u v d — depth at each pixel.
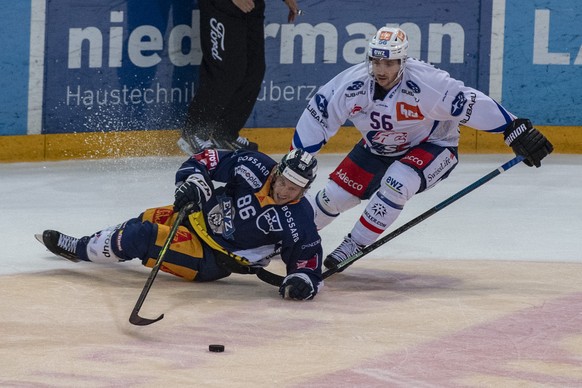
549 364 11.40
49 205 20.50
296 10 25.77
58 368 10.85
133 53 25.58
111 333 12.23
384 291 14.64
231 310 13.38
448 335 12.45
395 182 14.99
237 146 25.47
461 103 14.68
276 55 26.61
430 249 17.61
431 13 26.91
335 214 16.16
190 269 14.44
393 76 14.38
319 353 11.62
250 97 25.52
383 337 12.32
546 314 13.50
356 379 10.73
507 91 27.17
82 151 25.39
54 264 15.72
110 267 15.61
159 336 12.16
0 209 19.98
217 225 14.21
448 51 27.03
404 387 10.51
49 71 24.86
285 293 13.85
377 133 15.15
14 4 24.30
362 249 14.94
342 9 26.75
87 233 18.30
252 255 14.27
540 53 27.05
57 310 13.14
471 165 25.30
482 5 26.89
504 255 17.23
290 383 10.55
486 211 20.75
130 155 25.77
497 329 12.74
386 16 26.86
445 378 10.84
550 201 21.81
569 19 26.91
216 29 24.67
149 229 14.35
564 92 27.12
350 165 15.81
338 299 14.13
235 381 10.57
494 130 15.11
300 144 14.99
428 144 15.27
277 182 13.71
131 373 10.75
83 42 25.09
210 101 25.09
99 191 22.00
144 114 25.86
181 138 25.47
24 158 24.88
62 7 24.78
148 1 25.55
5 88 24.48
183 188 13.73
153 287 14.45
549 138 27.27
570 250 17.69
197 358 11.33
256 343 11.97
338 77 14.91
